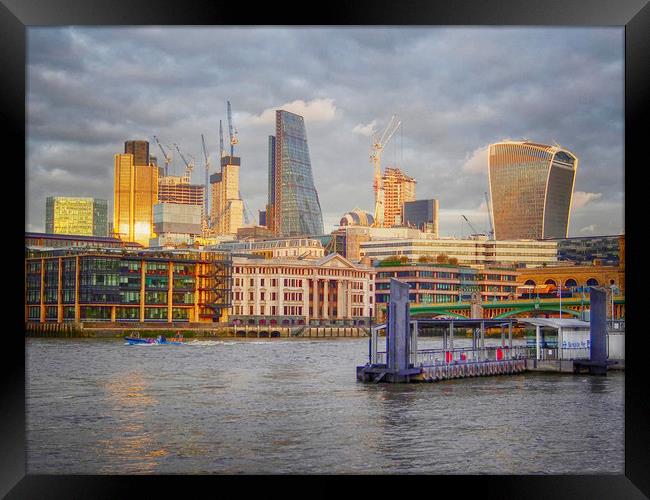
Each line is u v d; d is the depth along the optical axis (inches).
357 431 2596.0
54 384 4072.3
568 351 4003.4
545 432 2573.8
